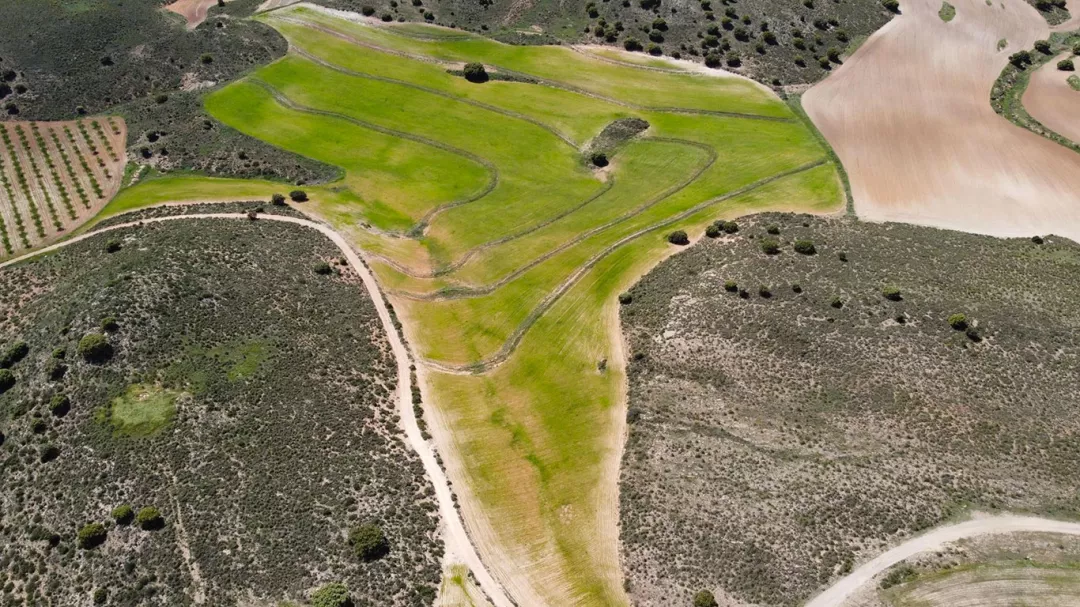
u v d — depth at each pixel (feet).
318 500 220.64
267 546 208.03
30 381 241.55
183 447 226.79
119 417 232.32
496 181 364.99
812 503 218.18
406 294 304.91
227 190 353.51
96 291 265.34
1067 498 219.82
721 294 284.00
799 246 306.96
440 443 250.16
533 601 209.97
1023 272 304.30
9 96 400.26
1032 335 266.98
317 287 296.10
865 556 206.69
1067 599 197.88
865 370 252.83
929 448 231.30
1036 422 238.68
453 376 273.54
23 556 204.74
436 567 214.69
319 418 244.01
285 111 401.49
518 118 403.54
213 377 247.29
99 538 205.67
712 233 322.34
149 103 403.75
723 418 243.60
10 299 279.90
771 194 354.33
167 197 347.36
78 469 220.64
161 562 202.49
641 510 225.76
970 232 334.85
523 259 321.11
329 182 360.48
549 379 270.46
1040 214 347.77
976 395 245.65
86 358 242.99
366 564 208.33
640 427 247.91
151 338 253.24
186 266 282.36
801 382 250.57
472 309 299.79
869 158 379.96
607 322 287.28
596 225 337.93
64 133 386.11
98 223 330.75
